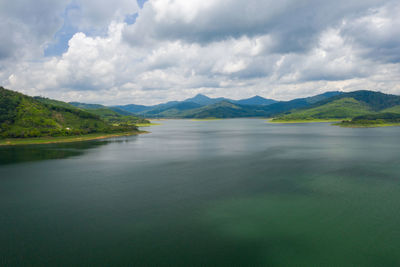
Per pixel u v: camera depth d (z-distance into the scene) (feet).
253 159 427.33
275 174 323.57
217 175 321.93
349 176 310.45
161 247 159.63
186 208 216.33
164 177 314.14
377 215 200.75
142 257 149.48
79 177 315.78
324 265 142.82
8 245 161.58
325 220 193.36
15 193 256.11
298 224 187.83
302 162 396.16
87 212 209.26
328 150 513.45
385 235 171.53
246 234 174.50
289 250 156.46
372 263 144.05
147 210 212.64
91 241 165.99
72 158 448.24
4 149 565.94
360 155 451.94
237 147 581.94
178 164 392.68
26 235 173.37
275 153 486.38
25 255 151.33
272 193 251.39
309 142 655.35
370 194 246.47
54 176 320.91
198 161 415.85
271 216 200.75
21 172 342.64
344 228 181.27
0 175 326.65
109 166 379.55
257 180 296.92
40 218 198.59
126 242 164.76
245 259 148.15
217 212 208.54
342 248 157.79
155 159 436.76
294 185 276.21
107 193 254.88
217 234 174.50
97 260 146.51
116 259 147.64
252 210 211.82
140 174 329.93
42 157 459.32
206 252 154.71
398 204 221.66
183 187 272.72
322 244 162.20
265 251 155.63
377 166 362.53
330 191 255.91
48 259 147.54
